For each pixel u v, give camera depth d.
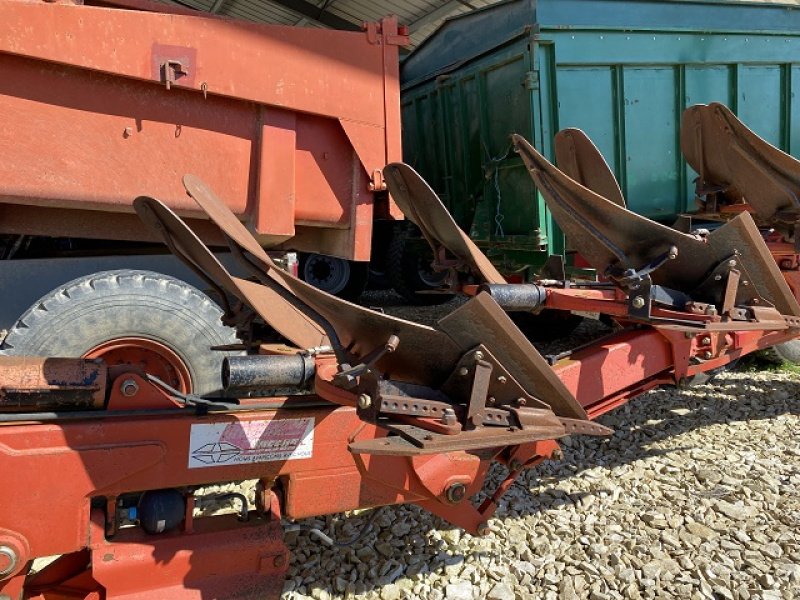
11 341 2.76
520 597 2.46
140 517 1.99
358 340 2.00
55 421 1.88
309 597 2.45
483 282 2.76
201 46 2.99
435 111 6.51
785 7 5.46
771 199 3.64
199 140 3.09
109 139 2.89
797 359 4.93
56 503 1.83
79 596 1.97
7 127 2.69
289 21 13.77
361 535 2.76
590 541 2.82
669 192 5.31
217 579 2.02
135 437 1.93
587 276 4.73
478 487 2.45
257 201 3.23
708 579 2.55
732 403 4.54
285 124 3.27
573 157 3.04
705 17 5.17
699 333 2.96
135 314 2.95
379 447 1.76
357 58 3.41
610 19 4.84
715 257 2.69
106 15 2.78
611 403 2.94
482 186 5.75
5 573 1.77
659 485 3.35
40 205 2.85
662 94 5.15
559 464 3.62
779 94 5.57
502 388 2.05
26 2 2.62
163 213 1.90
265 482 2.15
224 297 2.59
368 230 3.54
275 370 2.09
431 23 12.92
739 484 3.31
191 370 3.07
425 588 2.50
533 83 4.69
